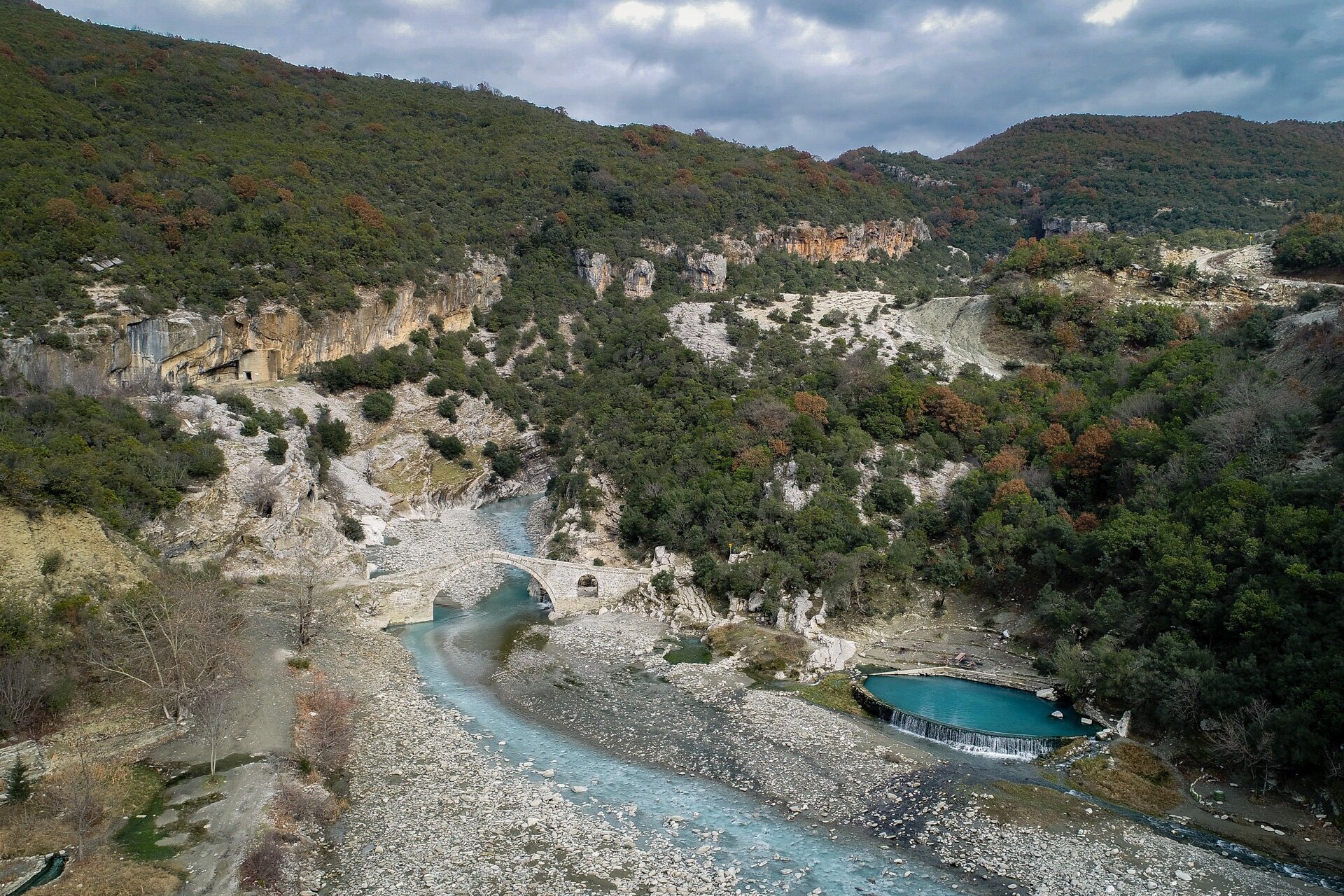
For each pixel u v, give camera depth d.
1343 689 50.53
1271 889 44.50
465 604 95.56
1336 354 84.25
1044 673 71.00
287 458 102.94
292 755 56.88
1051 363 126.44
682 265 176.50
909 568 85.31
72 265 107.44
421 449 136.12
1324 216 125.56
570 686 72.94
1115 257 134.00
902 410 107.88
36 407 82.81
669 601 89.19
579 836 49.78
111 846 46.00
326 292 132.75
